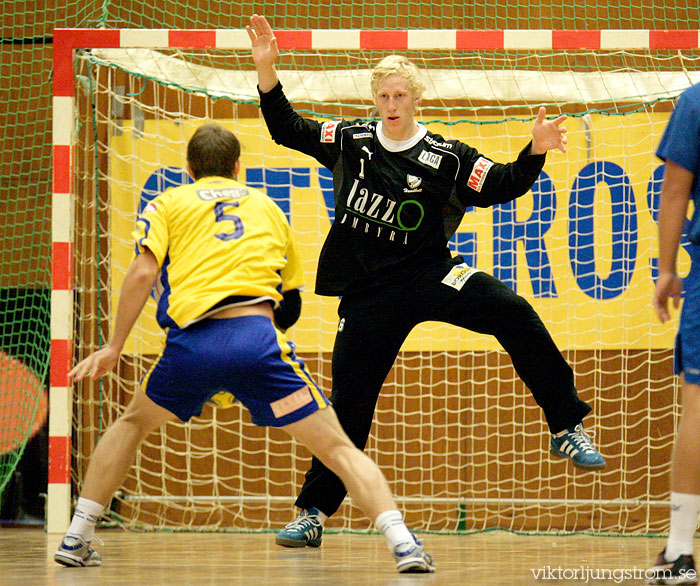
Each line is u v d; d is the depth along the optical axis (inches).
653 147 660.7
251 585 315.3
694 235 311.0
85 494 377.7
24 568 380.5
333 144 444.5
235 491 646.5
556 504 639.1
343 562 408.8
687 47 543.8
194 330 337.7
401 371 653.3
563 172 663.1
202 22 784.3
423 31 552.7
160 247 346.6
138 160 657.0
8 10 765.3
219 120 666.8
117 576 348.2
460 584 316.5
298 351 653.9
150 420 362.0
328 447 338.3
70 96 583.5
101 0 765.9
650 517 637.9
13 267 721.6
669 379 647.1
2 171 738.8
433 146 435.8
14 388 660.7
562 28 786.2
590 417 647.8
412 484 647.1
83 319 632.4
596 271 657.0
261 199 369.4
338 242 445.1
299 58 743.7
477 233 662.5
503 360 651.5
